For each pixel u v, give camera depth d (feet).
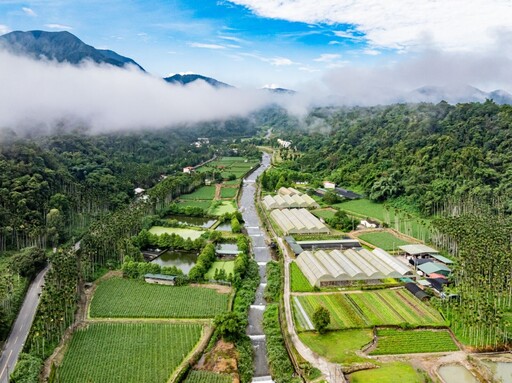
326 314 366.84
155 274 484.74
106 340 357.20
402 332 370.53
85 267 488.85
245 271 501.15
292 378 318.24
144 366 321.11
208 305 422.00
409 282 468.75
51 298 380.99
